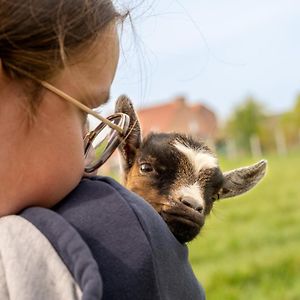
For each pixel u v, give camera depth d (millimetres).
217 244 2010
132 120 542
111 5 257
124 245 230
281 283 1524
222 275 1585
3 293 209
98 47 245
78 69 240
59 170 235
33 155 232
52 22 227
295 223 2373
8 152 229
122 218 236
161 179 517
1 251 216
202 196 516
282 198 3135
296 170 4582
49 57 229
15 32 223
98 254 227
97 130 291
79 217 235
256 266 1656
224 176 605
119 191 253
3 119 229
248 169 620
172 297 245
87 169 280
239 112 8938
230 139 8703
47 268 213
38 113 232
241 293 1460
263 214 2645
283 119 9070
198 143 550
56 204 242
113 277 224
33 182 233
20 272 209
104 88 253
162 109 8242
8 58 226
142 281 227
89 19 240
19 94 230
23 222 222
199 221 473
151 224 245
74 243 213
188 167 521
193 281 269
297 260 1705
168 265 246
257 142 8570
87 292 198
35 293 207
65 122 237
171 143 533
